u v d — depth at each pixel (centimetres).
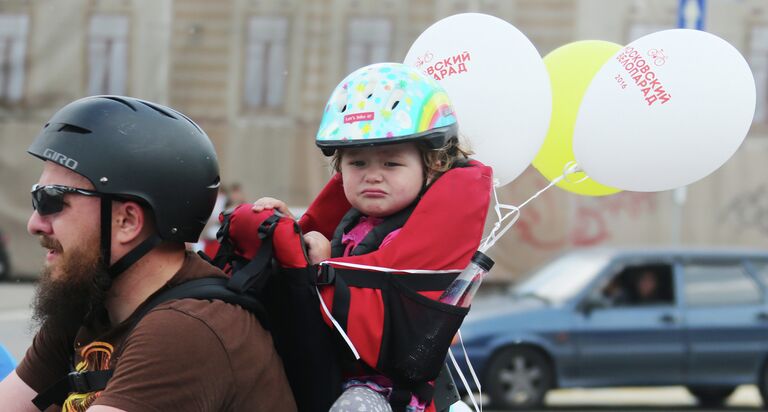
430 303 466
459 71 623
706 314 2006
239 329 438
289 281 471
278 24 3528
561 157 704
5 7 3500
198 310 432
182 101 3538
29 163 3462
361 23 3500
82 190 439
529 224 3447
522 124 627
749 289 2038
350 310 462
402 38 3481
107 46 3534
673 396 2316
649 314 1994
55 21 3519
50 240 446
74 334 488
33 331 511
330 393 476
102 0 3534
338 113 504
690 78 606
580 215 3472
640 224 3497
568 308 1980
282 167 3516
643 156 620
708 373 1994
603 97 628
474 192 489
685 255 2056
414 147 508
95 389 445
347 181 518
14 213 3431
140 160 443
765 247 3581
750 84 616
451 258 477
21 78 3509
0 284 3288
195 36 3534
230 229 492
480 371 1917
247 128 3528
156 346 418
